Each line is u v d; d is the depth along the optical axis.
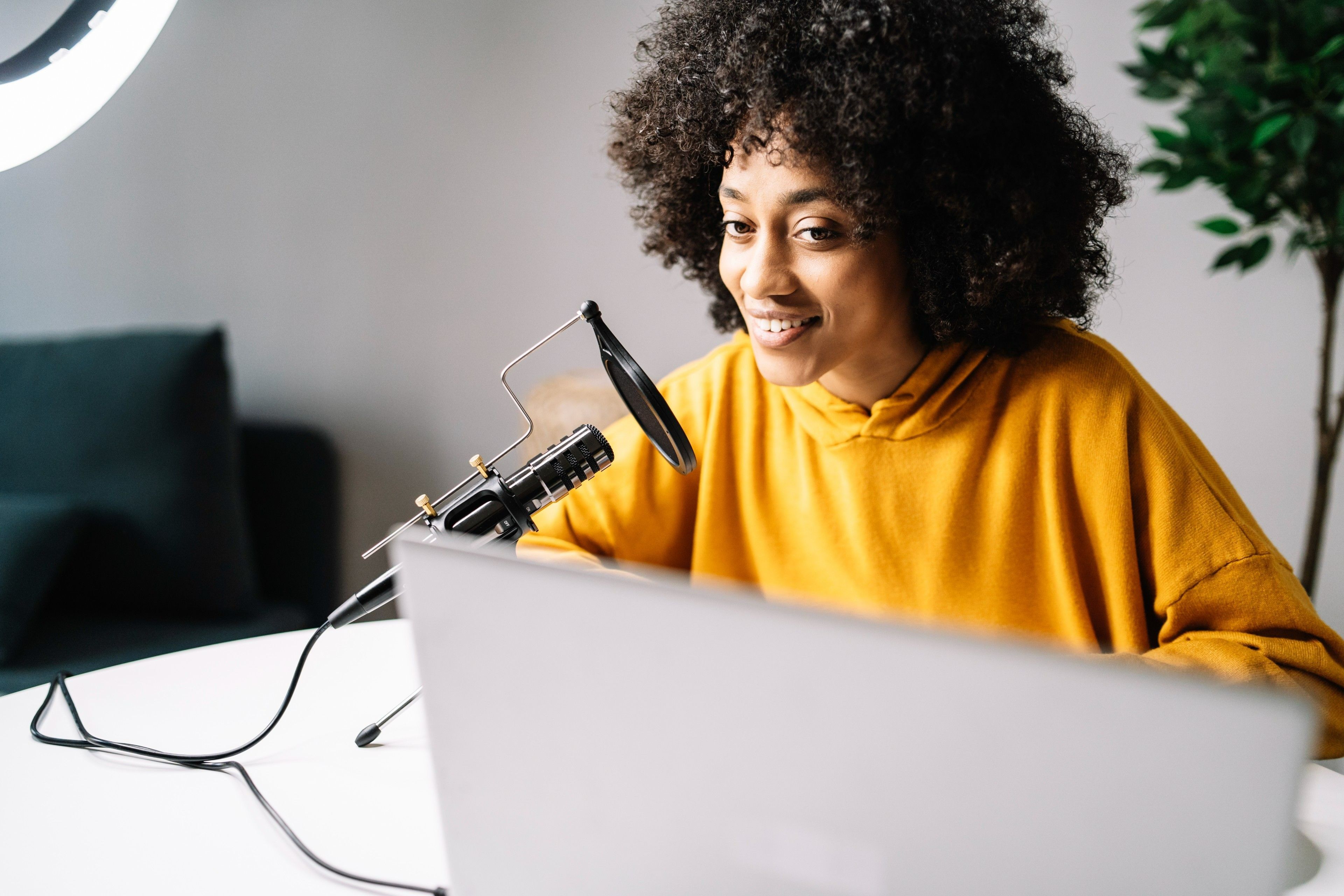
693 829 0.44
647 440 1.07
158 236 2.14
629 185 1.05
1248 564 0.84
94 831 0.70
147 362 1.87
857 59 0.75
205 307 2.15
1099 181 0.89
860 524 0.97
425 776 0.77
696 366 1.13
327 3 1.96
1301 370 1.78
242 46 2.02
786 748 0.40
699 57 0.84
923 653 0.37
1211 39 1.54
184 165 2.10
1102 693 0.35
